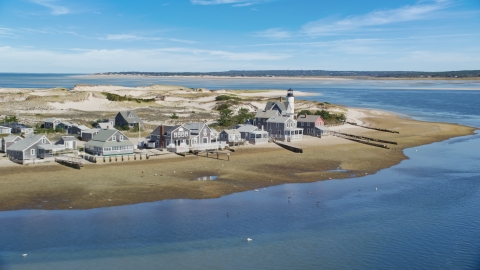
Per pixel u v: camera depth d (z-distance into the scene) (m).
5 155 80.25
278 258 39.22
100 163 74.81
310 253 40.19
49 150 76.94
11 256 39.19
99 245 41.59
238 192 58.88
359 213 50.81
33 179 63.09
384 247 41.38
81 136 101.81
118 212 50.34
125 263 38.19
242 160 79.62
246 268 37.41
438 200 55.72
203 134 93.56
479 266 37.50
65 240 42.56
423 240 42.94
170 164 75.06
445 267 37.38
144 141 92.75
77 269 37.06
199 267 37.56
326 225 47.00
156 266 37.66
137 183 62.03
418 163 78.56
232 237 43.72
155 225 46.53
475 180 65.81
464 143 101.56
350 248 41.22
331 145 97.88
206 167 73.31
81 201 53.81
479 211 51.38
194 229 45.59
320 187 61.94
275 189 60.66
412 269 37.06
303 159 81.31
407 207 52.97
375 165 76.75
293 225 46.97
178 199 55.31
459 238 43.38
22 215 49.03
